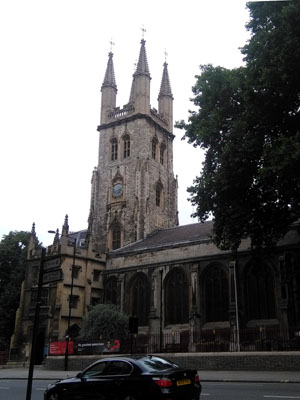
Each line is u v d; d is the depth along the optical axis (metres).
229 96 33.34
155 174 73.19
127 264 57.03
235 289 46.00
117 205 71.12
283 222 32.66
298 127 30.12
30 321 55.12
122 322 46.59
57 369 41.97
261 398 15.59
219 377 25.73
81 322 51.06
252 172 30.95
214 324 47.69
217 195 32.34
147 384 12.98
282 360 29.66
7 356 55.88
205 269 49.84
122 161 73.88
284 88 28.36
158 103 83.69
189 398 13.35
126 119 75.44
